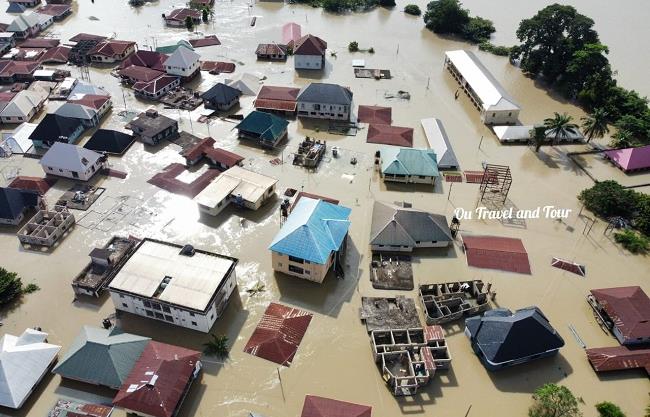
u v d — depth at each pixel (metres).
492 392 68.69
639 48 167.00
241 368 70.12
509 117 127.00
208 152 107.69
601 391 69.19
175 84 135.88
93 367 65.69
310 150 111.00
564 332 77.00
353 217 96.44
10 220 91.38
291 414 65.00
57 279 82.12
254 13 185.62
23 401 63.94
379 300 79.94
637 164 111.88
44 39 155.25
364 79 145.50
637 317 75.50
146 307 74.50
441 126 121.38
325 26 178.50
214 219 95.06
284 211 94.75
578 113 135.50
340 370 70.50
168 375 63.97
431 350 71.25
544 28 146.50
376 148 116.19
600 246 92.88
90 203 97.00
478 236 91.62
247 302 79.56
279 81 142.12
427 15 180.38
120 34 166.00
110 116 123.81
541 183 108.31
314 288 82.25
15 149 110.06
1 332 73.50
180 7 188.88
